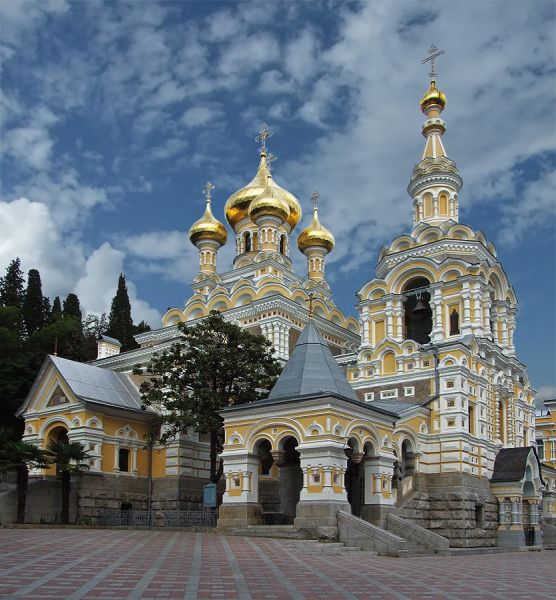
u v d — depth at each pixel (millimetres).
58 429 51281
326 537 32562
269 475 50625
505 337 59844
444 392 50688
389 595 16156
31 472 50125
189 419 45562
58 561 20250
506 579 21219
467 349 51375
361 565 23875
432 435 50062
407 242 61000
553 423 89312
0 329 66562
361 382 55188
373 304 58688
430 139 65625
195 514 42344
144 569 19156
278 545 29391
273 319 59875
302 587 17000
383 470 38312
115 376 55781
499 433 55750
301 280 73500
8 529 36156
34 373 65750
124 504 49812
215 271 77125
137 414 52219
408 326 60125
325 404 35375
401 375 53312
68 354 76000
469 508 47969
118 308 102438
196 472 52062
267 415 37469
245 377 47969
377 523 36906
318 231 77500
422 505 47531
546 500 66438
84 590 14977
